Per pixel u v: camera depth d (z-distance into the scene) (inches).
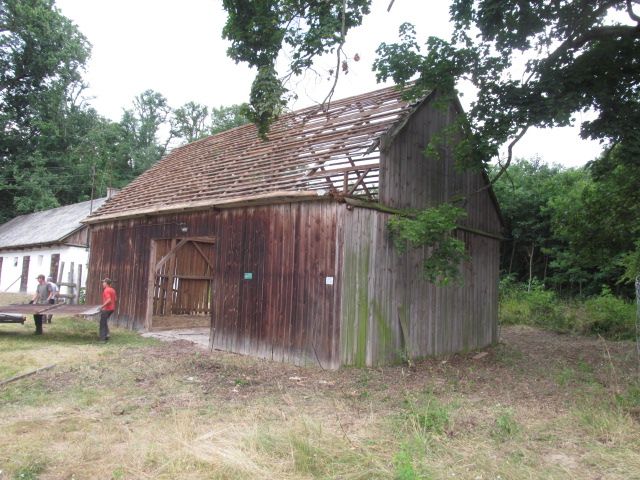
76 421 226.4
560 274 866.8
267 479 163.2
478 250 523.8
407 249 404.2
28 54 1577.3
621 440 204.5
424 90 390.0
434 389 305.7
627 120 334.6
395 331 395.9
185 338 510.6
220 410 247.3
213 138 708.7
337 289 354.6
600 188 487.5
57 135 1644.9
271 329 396.8
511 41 350.9
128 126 2234.3
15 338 471.2
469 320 498.0
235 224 447.2
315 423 217.6
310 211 382.0
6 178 1587.1
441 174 463.2
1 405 251.8
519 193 929.5
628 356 457.1
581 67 353.1
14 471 168.9
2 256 1316.4
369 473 167.5
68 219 1160.2
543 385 326.0
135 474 167.2
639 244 553.0
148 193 618.8
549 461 184.5
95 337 497.4
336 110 513.0
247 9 335.0
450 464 178.4
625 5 362.6
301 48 334.0
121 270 606.2
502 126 346.0
